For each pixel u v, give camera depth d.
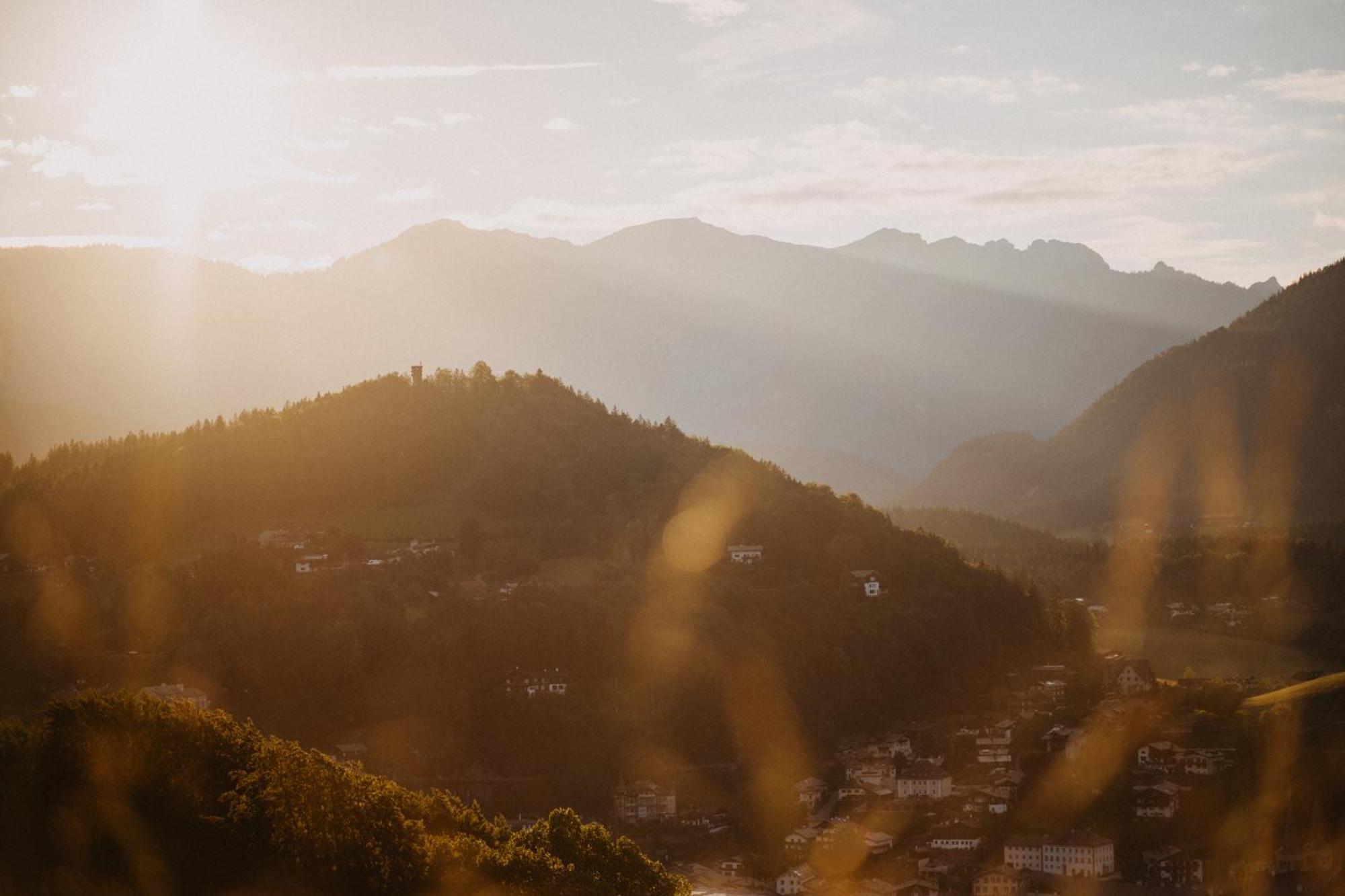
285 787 156.12
